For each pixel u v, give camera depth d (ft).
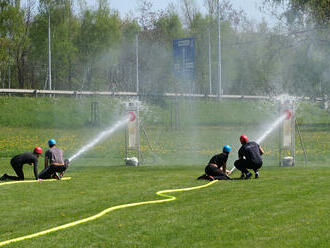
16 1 196.24
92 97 167.84
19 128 133.49
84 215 29.94
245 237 24.22
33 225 27.89
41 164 61.77
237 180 43.68
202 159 69.00
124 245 23.44
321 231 24.99
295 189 37.40
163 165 60.49
